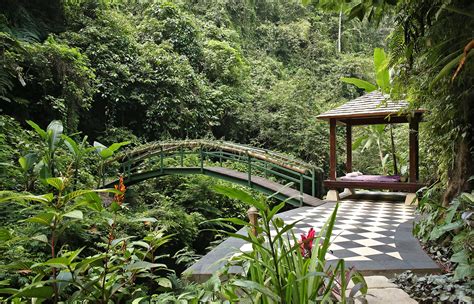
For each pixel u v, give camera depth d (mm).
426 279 2191
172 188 8195
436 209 2773
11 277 2604
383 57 5598
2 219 3682
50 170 3035
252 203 1012
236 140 12422
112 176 8250
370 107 6480
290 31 17875
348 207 5887
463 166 3041
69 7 9430
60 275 1282
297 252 1319
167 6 12055
